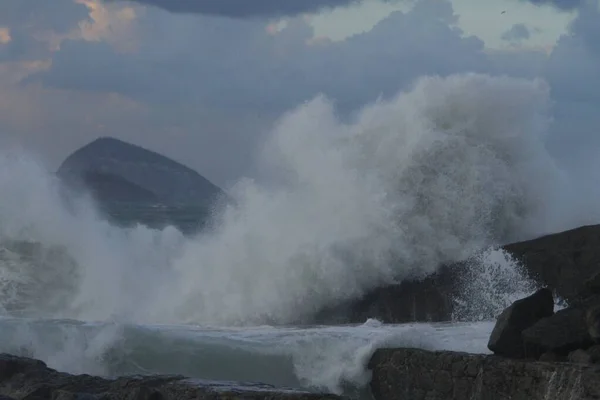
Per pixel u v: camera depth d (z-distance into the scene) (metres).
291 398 17.66
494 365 20.06
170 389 18.88
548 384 18.88
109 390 19.39
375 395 22.94
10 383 20.36
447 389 20.97
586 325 19.83
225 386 18.84
